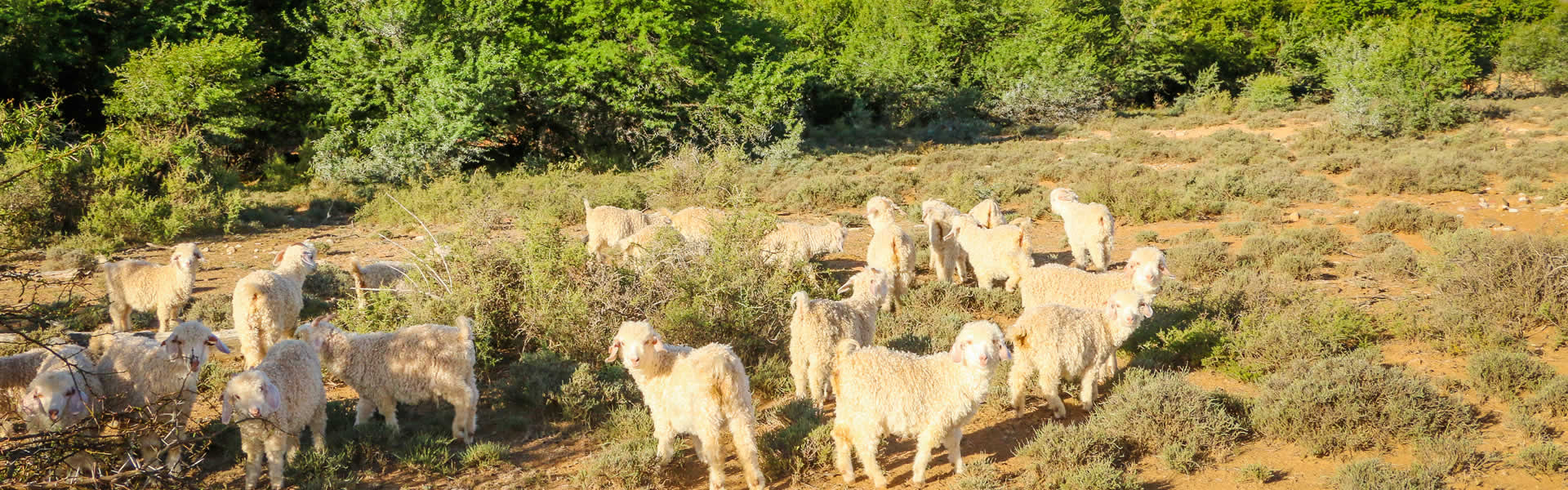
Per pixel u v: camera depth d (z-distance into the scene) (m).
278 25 30.22
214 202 20.38
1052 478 7.13
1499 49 50.84
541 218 11.55
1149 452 7.76
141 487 6.36
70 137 24.22
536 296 10.49
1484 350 9.49
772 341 10.45
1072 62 41.34
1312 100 45.41
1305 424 7.78
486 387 9.68
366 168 24.84
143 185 20.55
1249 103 43.34
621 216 14.49
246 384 6.71
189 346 7.46
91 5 27.94
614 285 10.70
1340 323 10.20
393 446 8.16
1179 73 49.41
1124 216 19.78
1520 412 7.98
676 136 29.64
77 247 16.73
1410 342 10.21
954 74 43.38
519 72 27.52
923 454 7.12
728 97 29.41
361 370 8.08
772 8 47.59
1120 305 8.44
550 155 30.11
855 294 9.40
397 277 12.42
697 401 7.02
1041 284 10.36
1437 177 21.67
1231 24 53.47
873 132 37.00
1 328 10.91
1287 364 9.30
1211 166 26.36
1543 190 20.70
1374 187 21.45
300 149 28.25
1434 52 32.31
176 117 24.58
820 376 8.65
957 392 6.93
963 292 12.48
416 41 26.91
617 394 8.98
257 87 26.38
